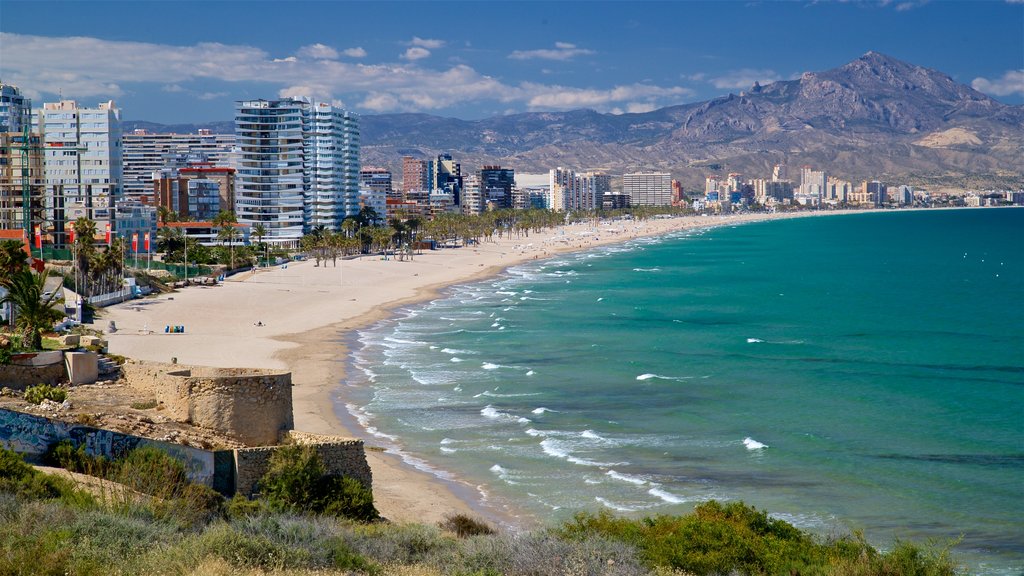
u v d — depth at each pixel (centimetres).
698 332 14375
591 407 9062
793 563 3709
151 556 2784
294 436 4497
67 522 2953
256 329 13775
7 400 4453
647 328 14775
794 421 8556
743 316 16525
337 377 10338
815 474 6944
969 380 10519
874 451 7569
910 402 9381
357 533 3634
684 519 4409
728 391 9869
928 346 13088
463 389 9806
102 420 4206
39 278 7956
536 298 19288
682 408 9050
